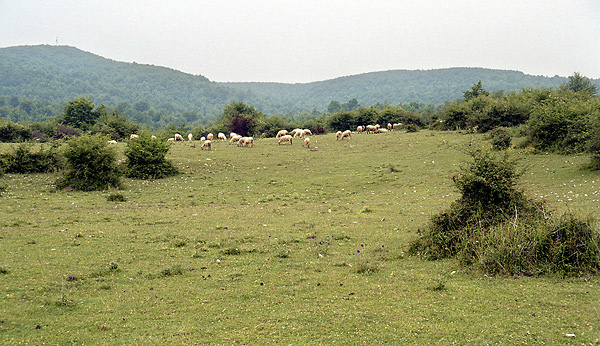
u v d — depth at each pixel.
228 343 7.38
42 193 25.95
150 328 8.08
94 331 7.94
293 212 21.58
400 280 10.77
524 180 26.31
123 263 12.53
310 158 41.06
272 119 92.00
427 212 20.14
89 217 19.52
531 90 66.19
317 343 7.32
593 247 10.48
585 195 19.98
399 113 86.19
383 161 38.19
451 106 60.47
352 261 12.66
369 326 7.96
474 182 13.26
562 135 33.91
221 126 84.50
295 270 11.88
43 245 14.24
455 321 8.10
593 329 7.43
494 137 39.28
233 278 11.18
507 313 8.37
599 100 35.28
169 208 22.75
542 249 10.93
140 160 32.97
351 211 21.66
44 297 9.56
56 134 65.88
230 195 27.19
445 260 12.38
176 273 11.58
